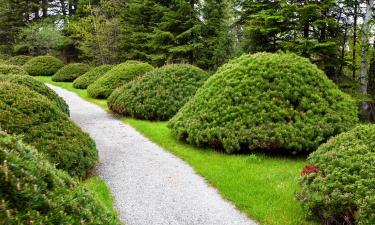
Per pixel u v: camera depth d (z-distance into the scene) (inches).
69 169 313.1
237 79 458.9
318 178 247.3
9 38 1823.3
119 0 1398.9
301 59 470.0
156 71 673.6
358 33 786.2
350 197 216.4
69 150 321.4
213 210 270.7
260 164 358.3
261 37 849.5
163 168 363.3
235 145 385.7
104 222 178.2
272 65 457.4
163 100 602.2
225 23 1113.4
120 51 1371.8
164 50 1174.3
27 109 333.1
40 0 1796.3
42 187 151.1
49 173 164.9
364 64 750.5
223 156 387.9
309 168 273.0
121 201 285.3
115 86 828.6
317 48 735.7
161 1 1252.5
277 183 307.1
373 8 766.5
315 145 375.6
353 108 432.8
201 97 472.7
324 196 227.9
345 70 976.3
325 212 226.8
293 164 359.3
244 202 277.3
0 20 1743.4
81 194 178.5
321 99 419.5
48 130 329.4
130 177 338.0
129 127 547.5
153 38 1182.9
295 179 284.2
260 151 392.8
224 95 444.1
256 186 303.4
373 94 800.3
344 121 404.5
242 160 368.2
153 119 595.5
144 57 1315.2
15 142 167.0
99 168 362.9
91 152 350.3
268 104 412.2
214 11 1052.5
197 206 277.1
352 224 214.5
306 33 783.7
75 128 359.6
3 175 139.0
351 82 754.2
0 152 148.9
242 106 422.0
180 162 382.3
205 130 412.2
